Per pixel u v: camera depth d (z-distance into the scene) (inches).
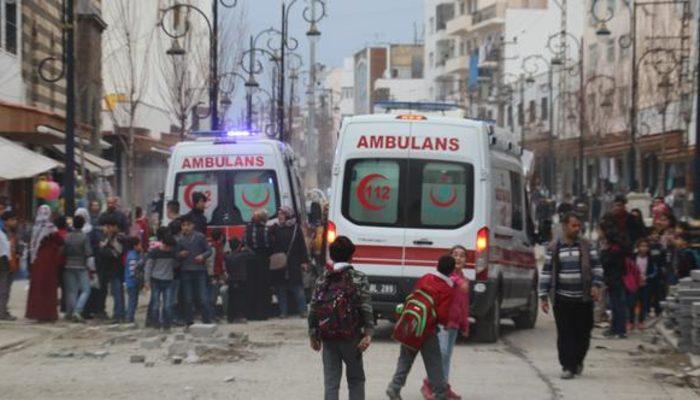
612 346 722.2
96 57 1624.0
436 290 479.5
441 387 486.0
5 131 1122.7
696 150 824.9
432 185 711.7
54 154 1445.6
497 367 615.5
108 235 834.8
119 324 813.2
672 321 771.4
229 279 852.6
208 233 889.5
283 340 722.8
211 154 901.8
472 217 706.8
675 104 1924.2
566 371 576.1
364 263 712.4
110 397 502.6
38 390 522.0
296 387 530.0
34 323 802.2
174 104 1956.2
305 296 934.4
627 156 2253.9
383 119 719.1
